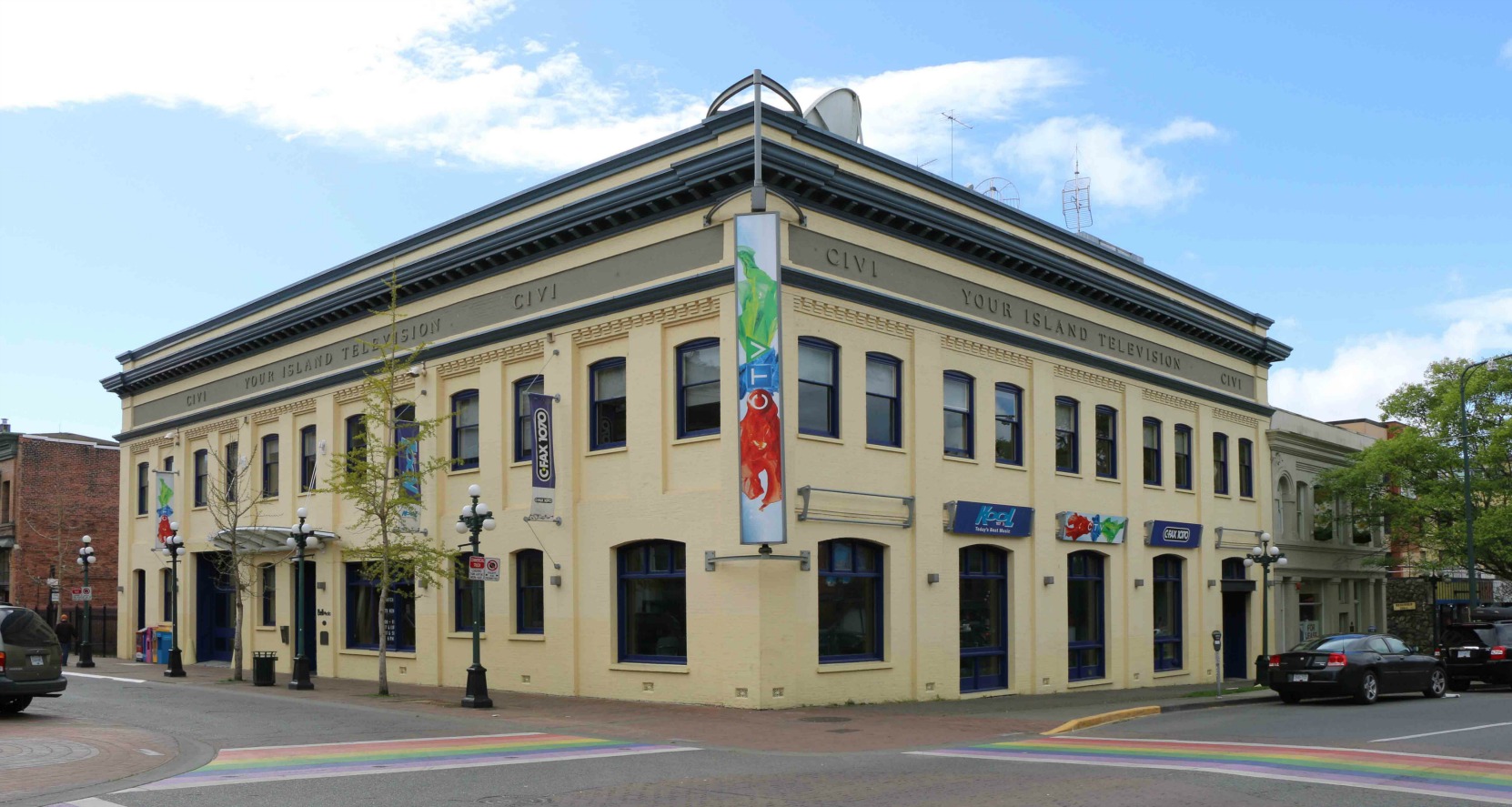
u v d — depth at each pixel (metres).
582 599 25.73
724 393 23.12
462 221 29.16
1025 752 16.84
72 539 54.88
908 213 25.66
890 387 25.86
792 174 23.03
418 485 27.19
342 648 32.78
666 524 24.09
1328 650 26.77
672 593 24.38
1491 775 14.05
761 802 12.26
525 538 27.17
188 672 34.75
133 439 44.09
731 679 22.69
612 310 25.36
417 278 30.09
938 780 13.83
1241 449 39.66
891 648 24.97
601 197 25.27
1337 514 45.19
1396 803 12.01
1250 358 40.12
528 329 27.19
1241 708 25.86
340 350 33.66
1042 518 29.47
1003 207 29.00
